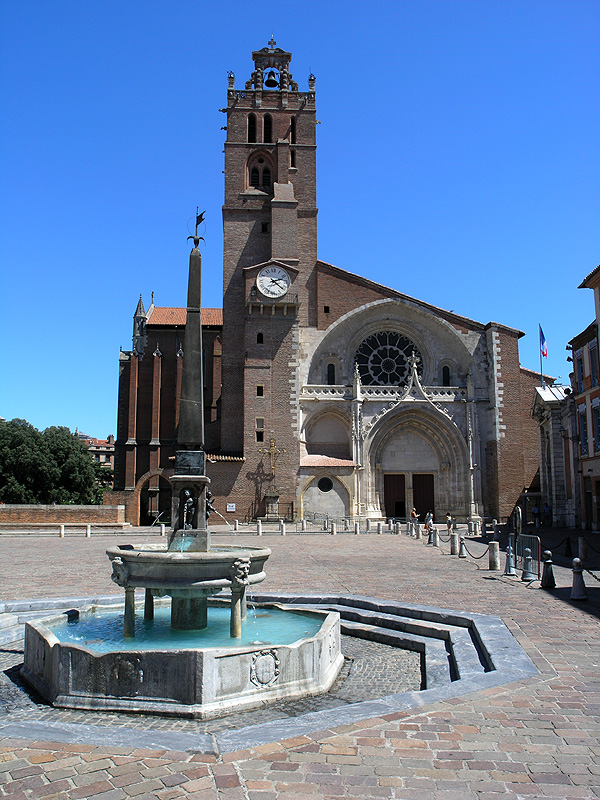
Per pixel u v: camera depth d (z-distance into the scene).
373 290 62.00
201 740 7.25
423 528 48.88
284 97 65.88
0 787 6.11
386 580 21.78
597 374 42.62
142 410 75.94
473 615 14.14
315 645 10.90
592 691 8.94
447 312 62.38
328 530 51.09
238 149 64.75
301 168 64.38
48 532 49.56
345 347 62.09
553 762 6.66
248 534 48.12
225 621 14.23
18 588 20.64
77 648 10.01
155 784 6.18
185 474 13.59
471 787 6.12
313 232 62.88
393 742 7.17
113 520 53.75
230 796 5.95
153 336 78.12
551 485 52.44
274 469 57.06
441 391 61.22
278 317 59.47
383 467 60.31
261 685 10.04
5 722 9.18
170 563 11.79
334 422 60.28
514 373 61.62
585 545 27.44
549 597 17.56
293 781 6.25
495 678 9.52
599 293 39.56
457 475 59.91
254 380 58.44
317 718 7.96
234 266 62.50
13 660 12.73
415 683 11.41
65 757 6.80
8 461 73.62
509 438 60.53
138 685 9.62
